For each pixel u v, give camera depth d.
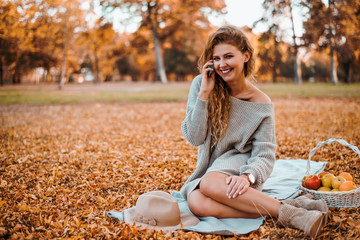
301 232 2.42
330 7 17.30
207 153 2.98
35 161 5.12
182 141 6.55
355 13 16.84
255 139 2.90
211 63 2.78
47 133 7.66
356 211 2.76
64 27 20.72
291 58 33.09
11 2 16.34
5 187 3.83
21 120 9.89
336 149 5.05
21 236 2.52
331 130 6.75
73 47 25.02
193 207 2.79
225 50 2.68
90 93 20.77
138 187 3.86
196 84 3.04
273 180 3.78
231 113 2.91
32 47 20.94
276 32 19.73
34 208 3.11
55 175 4.34
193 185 2.92
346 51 18.31
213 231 2.48
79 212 3.07
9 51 23.12
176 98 17.08
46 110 12.74
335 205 2.86
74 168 4.70
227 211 2.72
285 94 16.47
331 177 3.03
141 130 8.13
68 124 9.20
